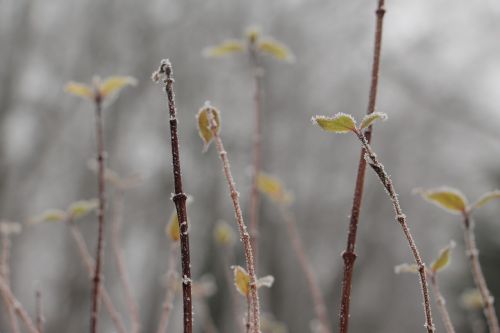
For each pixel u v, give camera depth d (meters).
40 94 11.41
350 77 15.70
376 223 14.70
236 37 13.78
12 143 10.55
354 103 16.03
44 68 11.80
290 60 2.80
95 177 10.62
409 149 17.22
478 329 3.24
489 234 8.49
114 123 11.38
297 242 2.79
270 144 13.48
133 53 12.59
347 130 1.24
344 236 14.79
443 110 15.98
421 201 16.72
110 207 7.55
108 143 11.16
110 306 2.18
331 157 15.24
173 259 1.89
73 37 12.22
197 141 12.75
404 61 15.32
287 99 14.10
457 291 8.59
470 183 15.63
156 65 12.67
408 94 15.86
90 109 11.65
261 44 2.75
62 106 11.30
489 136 16.20
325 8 14.20
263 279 1.37
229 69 13.49
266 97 13.36
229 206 12.41
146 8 12.68
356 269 14.88
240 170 12.91
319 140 15.03
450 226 15.13
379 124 17.03
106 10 12.43
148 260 11.80
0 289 2.09
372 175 14.54
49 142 11.00
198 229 12.23
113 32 12.43
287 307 10.59
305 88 14.52
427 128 17.06
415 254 1.20
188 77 13.30
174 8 13.23
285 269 10.75
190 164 12.76
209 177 12.54
